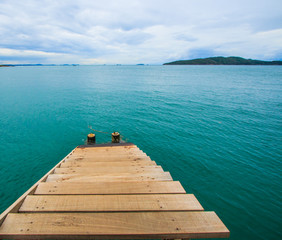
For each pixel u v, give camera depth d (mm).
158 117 16562
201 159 9031
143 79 59312
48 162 8867
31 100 23984
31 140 11344
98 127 13883
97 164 4777
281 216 5672
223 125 14336
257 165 8555
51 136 12031
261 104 22188
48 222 2119
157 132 12773
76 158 5434
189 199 2611
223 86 40188
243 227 5281
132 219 2172
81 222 2127
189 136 12031
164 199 2607
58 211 2400
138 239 2033
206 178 7551
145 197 2637
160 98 26141
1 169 8188
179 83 46594
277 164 8656
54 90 33625
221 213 5785
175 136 12031
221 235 2072
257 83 46250
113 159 5391
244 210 5910
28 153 9695
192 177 7605
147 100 24719
